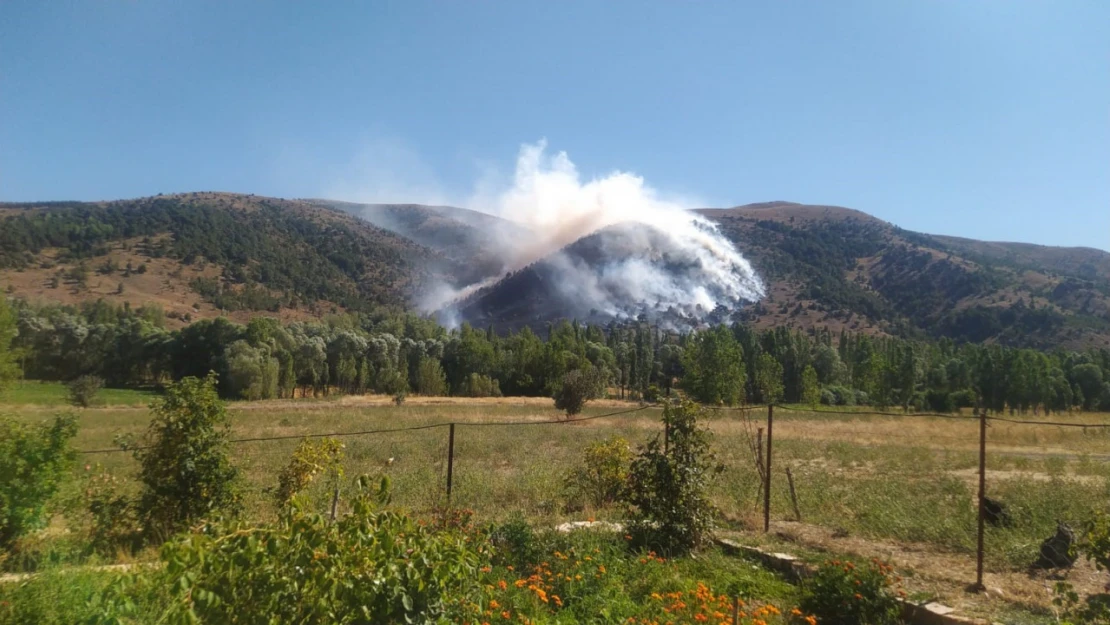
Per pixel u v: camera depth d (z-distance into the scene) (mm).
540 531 9406
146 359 71875
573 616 6684
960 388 61969
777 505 12609
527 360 81125
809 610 7277
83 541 8797
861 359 81875
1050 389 57375
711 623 6543
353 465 17938
